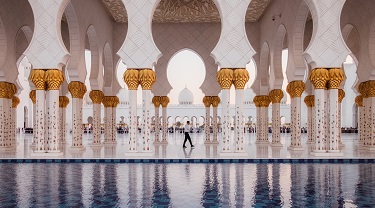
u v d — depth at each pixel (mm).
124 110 38312
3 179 7074
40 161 10055
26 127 34250
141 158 10148
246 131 38250
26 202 5191
